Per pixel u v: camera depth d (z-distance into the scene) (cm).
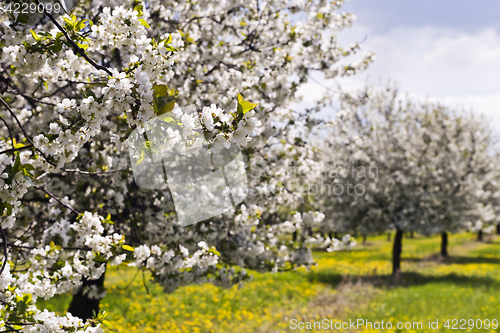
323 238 452
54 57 194
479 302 1012
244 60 468
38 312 226
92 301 504
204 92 434
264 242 448
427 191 1498
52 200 345
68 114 182
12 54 183
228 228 415
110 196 385
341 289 1157
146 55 189
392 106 1595
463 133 2011
